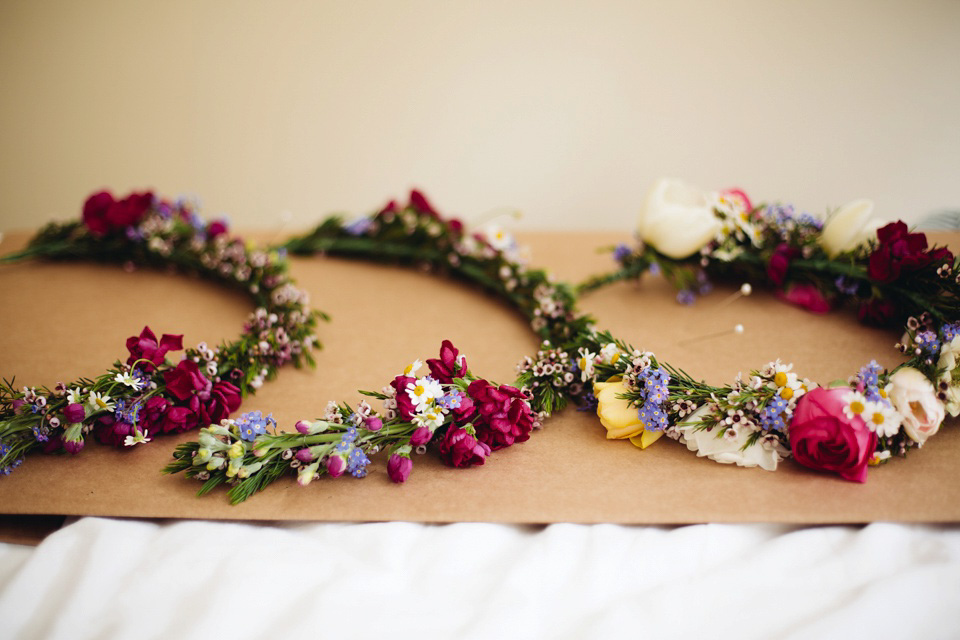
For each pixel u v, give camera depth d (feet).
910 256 1.65
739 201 1.95
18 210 3.03
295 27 2.71
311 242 2.31
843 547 1.34
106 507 1.43
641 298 2.00
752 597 1.27
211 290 2.11
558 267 2.19
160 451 1.56
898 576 1.26
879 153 2.64
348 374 1.75
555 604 1.28
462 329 1.91
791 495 1.41
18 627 1.29
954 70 2.51
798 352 1.74
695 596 1.27
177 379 1.56
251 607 1.27
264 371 1.72
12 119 2.87
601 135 2.76
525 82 2.72
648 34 2.60
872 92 2.57
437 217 2.24
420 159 2.87
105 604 1.30
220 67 2.77
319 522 1.43
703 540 1.36
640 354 1.56
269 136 2.88
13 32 2.74
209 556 1.35
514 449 1.55
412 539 1.39
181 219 2.26
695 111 2.69
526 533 1.41
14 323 1.95
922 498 1.39
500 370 1.74
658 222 1.90
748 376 1.64
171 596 1.30
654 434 1.52
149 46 2.75
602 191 2.85
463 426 1.49
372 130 2.84
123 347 1.84
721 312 1.91
